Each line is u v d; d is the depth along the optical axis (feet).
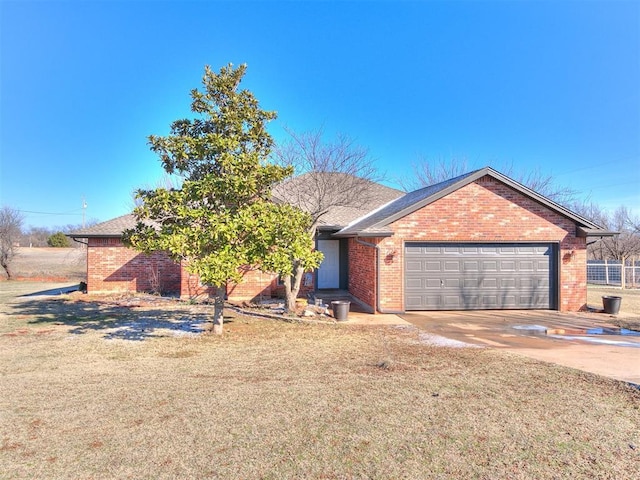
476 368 20.71
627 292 64.85
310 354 23.99
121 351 24.77
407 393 16.76
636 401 15.94
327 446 12.01
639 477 10.35
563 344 27.04
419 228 41.11
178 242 24.35
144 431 13.05
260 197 29.45
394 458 11.30
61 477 10.26
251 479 10.18
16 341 27.58
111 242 56.34
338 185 46.47
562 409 15.05
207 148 28.27
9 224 89.20
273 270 27.30
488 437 12.66
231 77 29.30
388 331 31.48
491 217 41.98
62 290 63.52
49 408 15.15
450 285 41.91
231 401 15.83
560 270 42.52
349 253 55.67
